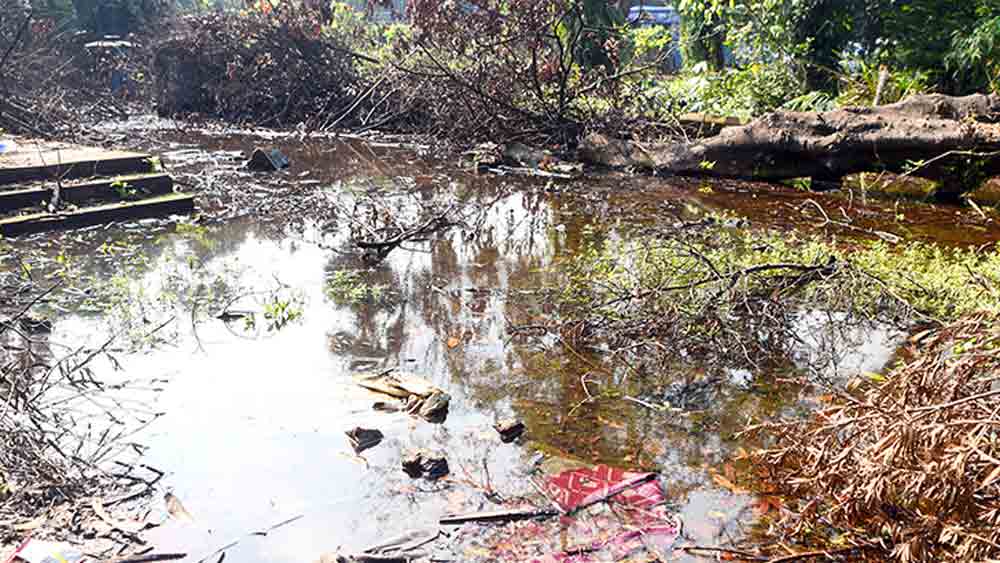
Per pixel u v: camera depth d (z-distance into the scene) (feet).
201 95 52.95
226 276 19.27
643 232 23.03
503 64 38.88
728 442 11.87
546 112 37.29
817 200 28.27
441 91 40.98
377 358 14.64
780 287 16.83
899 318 16.31
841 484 9.59
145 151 38.52
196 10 60.44
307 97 49.19
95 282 18.65
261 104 50.65
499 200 28.09
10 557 9.17
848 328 15.98
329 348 15.06
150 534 9.68
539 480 10.84
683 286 16.21
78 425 12.10
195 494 10.45
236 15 52.60
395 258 20.89
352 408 12.73
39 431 11.45
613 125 36.29
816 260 17.62
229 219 24.97
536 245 22.13
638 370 14.28
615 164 34.17
